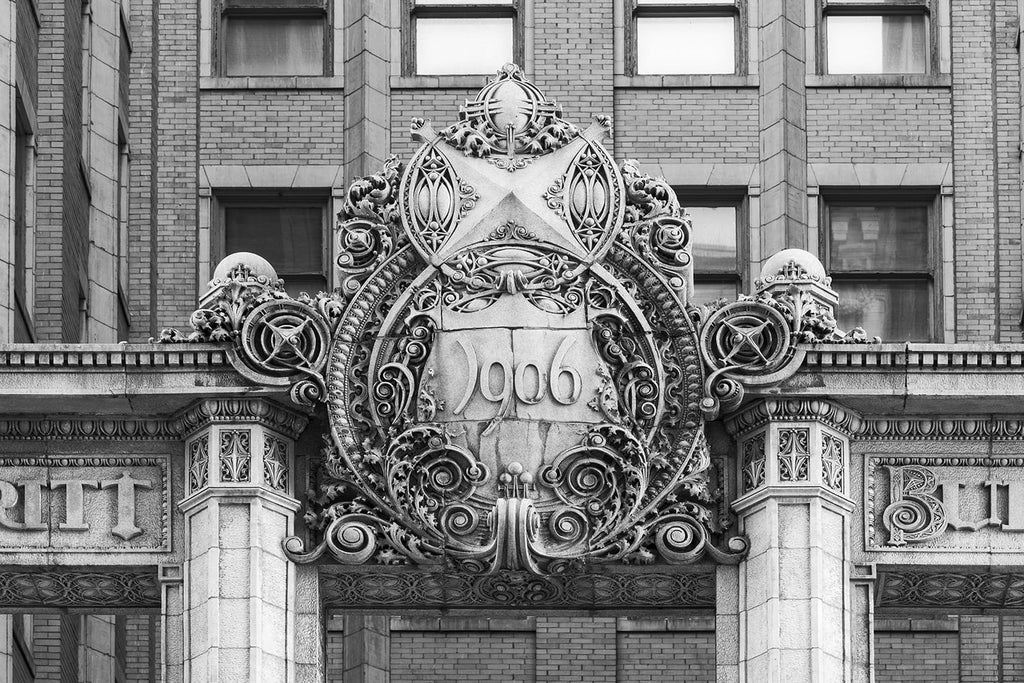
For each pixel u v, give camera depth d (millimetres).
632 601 34594
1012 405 34469
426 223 34750
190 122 49625
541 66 49875
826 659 33719
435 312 34500
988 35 50094
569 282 34562
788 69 49688
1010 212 49344
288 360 34438
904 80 49812
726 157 49469
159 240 49156
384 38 49906
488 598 34594
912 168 49500
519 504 33812
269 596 34000
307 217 49438
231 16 50156
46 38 44875
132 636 47969
